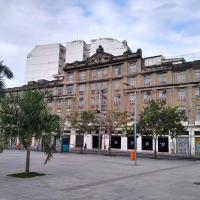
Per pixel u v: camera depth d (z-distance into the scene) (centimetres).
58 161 2416
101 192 1038
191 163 2712
